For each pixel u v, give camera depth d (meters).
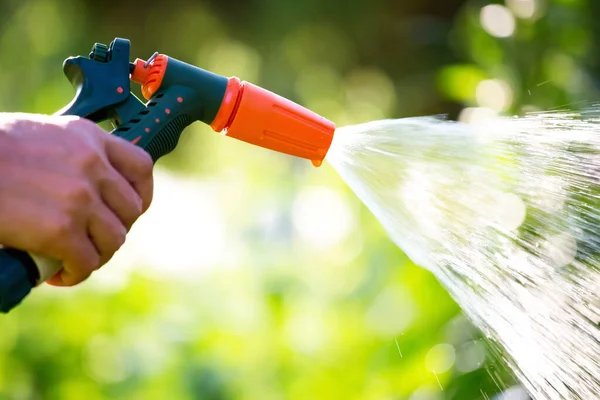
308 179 4.63
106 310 3.21
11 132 1.30
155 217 4.24
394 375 2.69
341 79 7.39
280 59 7.63
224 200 4.65
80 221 1.28
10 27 7.49
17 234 1.24
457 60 5.44
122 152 1.38
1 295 1.21
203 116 1.59
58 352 3.10
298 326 3.21
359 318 3.08
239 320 3.28
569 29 2.85
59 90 5.04
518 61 2.86
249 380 3.04
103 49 1.56
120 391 3.02
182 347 3.06
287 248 3.99
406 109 6.30
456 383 2.45
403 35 6.07
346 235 3.89
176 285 3.48
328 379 2.89
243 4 7.61
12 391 3.02
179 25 7.82
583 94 2.73
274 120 1.58
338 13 7.06
